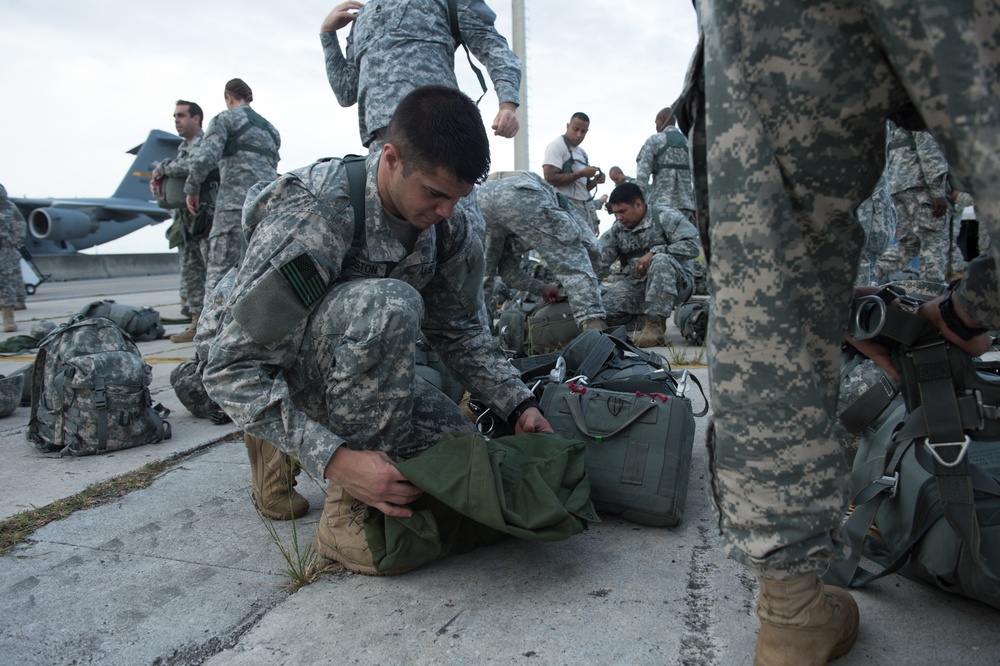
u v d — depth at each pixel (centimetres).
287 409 172
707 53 108
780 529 112
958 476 133
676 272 528
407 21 318
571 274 429
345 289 181
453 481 162
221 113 571
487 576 177
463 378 222
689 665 138
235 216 578
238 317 172
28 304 1256
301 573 178
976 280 128
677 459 201
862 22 98
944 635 142
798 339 107
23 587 181
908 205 596
